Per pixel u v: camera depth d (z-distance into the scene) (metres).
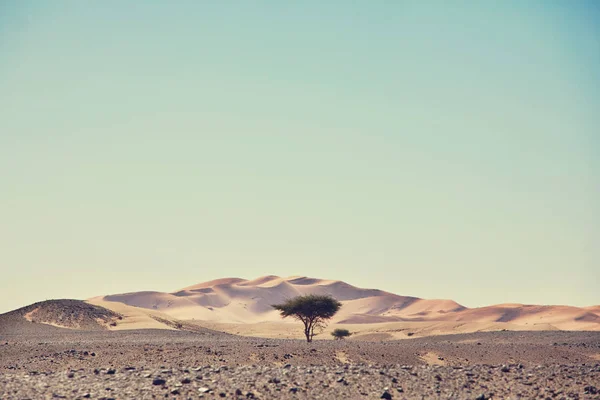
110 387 36.50
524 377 42.03
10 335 86.31
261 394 35.12
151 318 125.00
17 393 34.72
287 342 74.75
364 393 35.91
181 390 35.69
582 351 61.84
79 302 127.69
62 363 49.53
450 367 47.25
